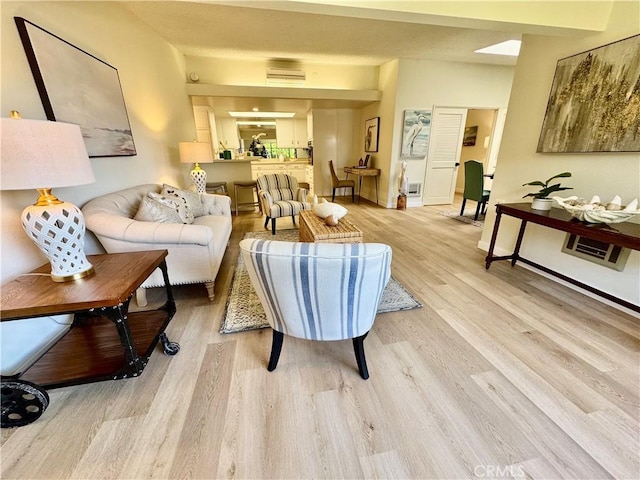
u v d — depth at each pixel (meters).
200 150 3.62
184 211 2.52
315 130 6.65
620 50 1.84
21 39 1.53
